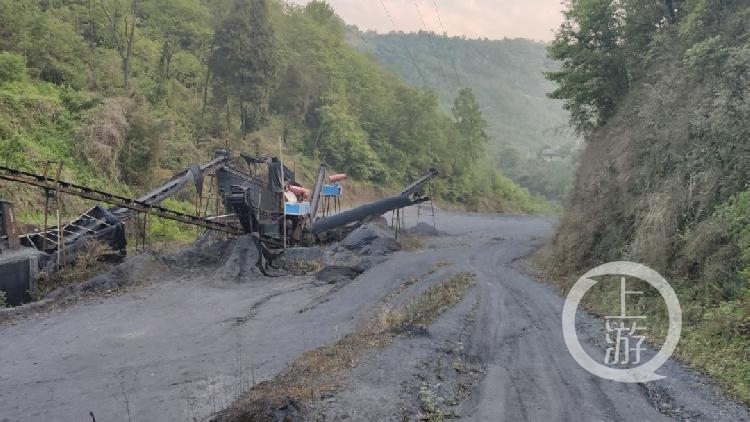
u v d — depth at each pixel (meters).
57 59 37.72
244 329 15.38
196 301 18.77
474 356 11.11
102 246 21.59
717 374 10.00
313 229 31.44
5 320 16.16
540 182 132.12
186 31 58.25
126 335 14.76
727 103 15.45
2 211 20.45
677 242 15.02
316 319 16.12
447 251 32.12
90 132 32.28
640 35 26.88
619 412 8.31
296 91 62.00
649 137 19.36
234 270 22.47
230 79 46.78
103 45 45.84
